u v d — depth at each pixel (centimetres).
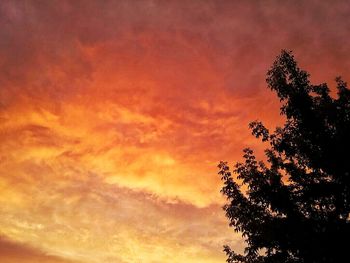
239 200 857
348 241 716
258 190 837
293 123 883
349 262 705
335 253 712
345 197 763
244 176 876
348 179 757
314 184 797
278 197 800
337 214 771
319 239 727
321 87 900
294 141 860
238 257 875
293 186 842
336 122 818
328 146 789
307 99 859
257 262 833
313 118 830
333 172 781
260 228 801
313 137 816
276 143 898
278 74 925
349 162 765
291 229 754
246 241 834
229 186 888
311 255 728
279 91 914
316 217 790
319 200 796
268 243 795
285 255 778
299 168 869
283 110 886
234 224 859
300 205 812
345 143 778
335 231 733
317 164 805
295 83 912
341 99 854
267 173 870
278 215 815
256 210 839
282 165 885
